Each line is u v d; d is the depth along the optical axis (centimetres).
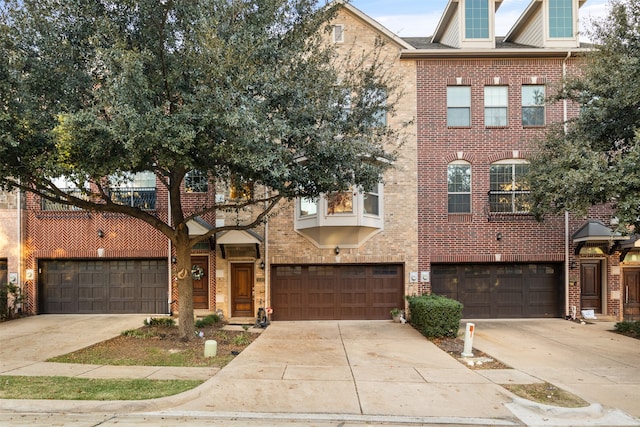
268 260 1423
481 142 1447
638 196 801
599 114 998
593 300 1473
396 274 1457
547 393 686
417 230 1434
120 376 750
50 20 846
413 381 745
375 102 1014
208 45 734
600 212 1448
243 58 765
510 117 1449
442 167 1445
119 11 844
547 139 1220
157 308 1471
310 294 1449
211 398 650
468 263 1465
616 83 944
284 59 865
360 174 959
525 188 1423
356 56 1430
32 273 1460
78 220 1472
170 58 839
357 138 936
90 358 886
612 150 1080
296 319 1440
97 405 599
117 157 767
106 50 727
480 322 1399
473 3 1483
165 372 778
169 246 1445
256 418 582
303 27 913
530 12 1533
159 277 1480
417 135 1447
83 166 764
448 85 1458
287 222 1434
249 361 864
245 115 728
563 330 1262
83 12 825
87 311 1481
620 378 785
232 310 1444
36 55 834
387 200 1438
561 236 1441
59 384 696
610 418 599
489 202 1443
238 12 811
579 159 898
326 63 1021
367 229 1406
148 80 797
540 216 1240
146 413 593
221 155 783
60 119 698
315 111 885
